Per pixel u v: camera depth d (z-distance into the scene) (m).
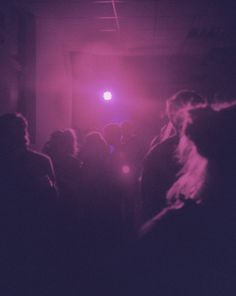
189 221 1.14
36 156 3.69
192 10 9.53
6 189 3.34
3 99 8.16
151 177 3.75
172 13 9.78
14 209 3.27
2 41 8.07
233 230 1.12
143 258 1.15
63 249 3.70
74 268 3.49
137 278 1.15
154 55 14.64
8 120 3.57
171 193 1.27
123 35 11.87
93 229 4.81
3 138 3.54
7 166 3.44
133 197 5.47
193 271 1.11
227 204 1.14
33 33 9.74
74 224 4.55
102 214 5.00
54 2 8.96
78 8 9.40
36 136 9.87
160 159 3.74
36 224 3.30
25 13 9.55
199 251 1.12
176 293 1.10
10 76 8.68
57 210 3.63
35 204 3.37
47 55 11.08
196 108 1.20
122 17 10.10
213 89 13.23
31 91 9.66
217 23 10.59
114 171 5.24
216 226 1.12
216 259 1.10
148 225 1.19
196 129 1.17
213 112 1.18
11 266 2.94
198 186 1.18
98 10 9.55
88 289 2.21
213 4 9.09
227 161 1.15
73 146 5.29
